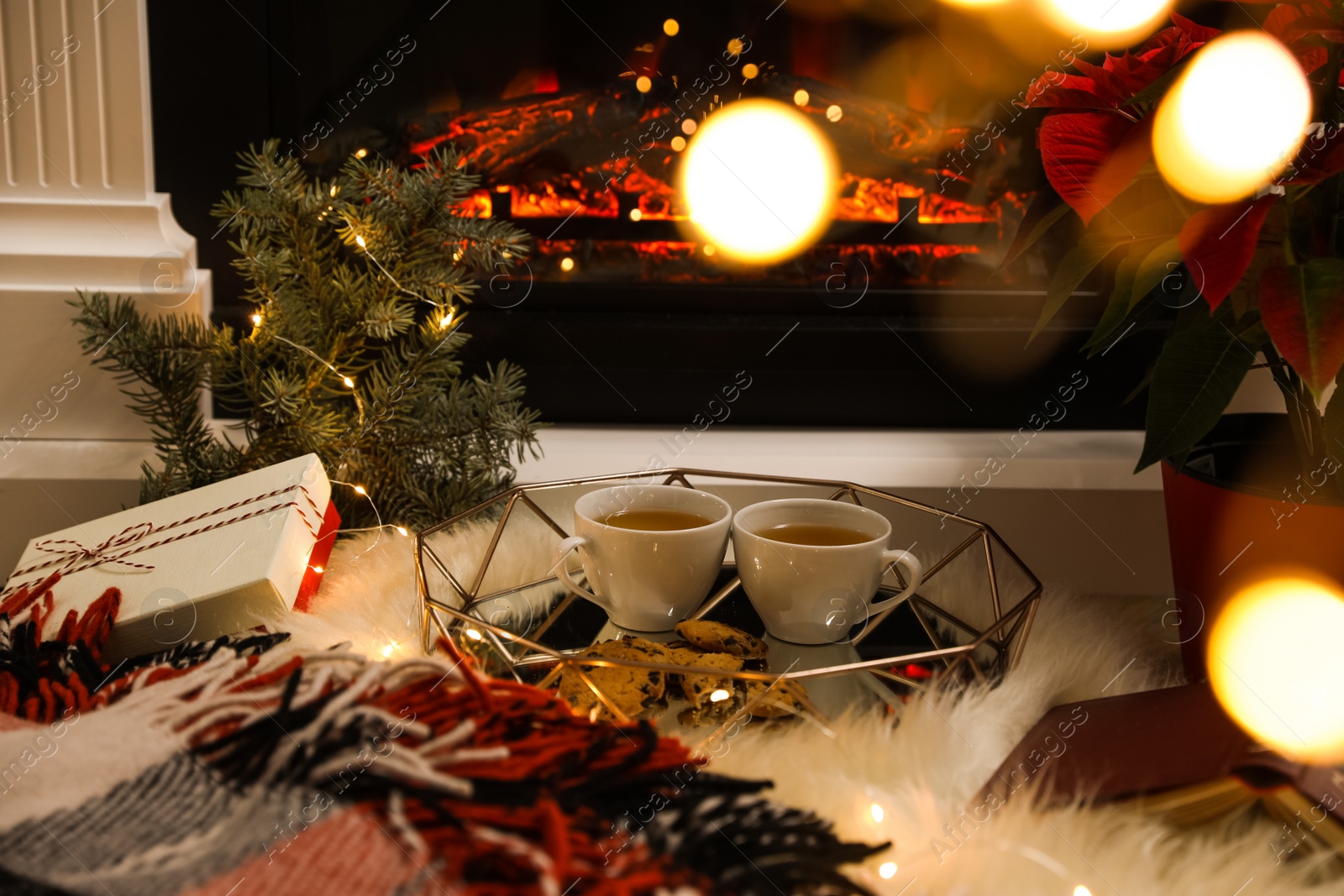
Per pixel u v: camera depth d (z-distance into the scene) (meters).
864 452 1.38
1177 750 0.96
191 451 1.24
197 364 1.23
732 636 1.04
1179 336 1.05
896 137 1.41
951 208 1.42
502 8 1.38
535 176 1.42
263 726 0.95
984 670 1.06
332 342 1.26
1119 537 1.35
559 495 1.28
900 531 1.30
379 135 1.40
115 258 1.34
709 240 1.43
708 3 1.39
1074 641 1.09
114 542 1.13
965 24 1.38
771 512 1.09
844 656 1.06
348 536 1.23
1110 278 1.39
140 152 1.34
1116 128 1.04
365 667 1.00
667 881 0.88
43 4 1.31
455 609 1.07
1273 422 1.15
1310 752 0.94
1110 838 0.93
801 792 0.96
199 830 0.90
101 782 0.92
